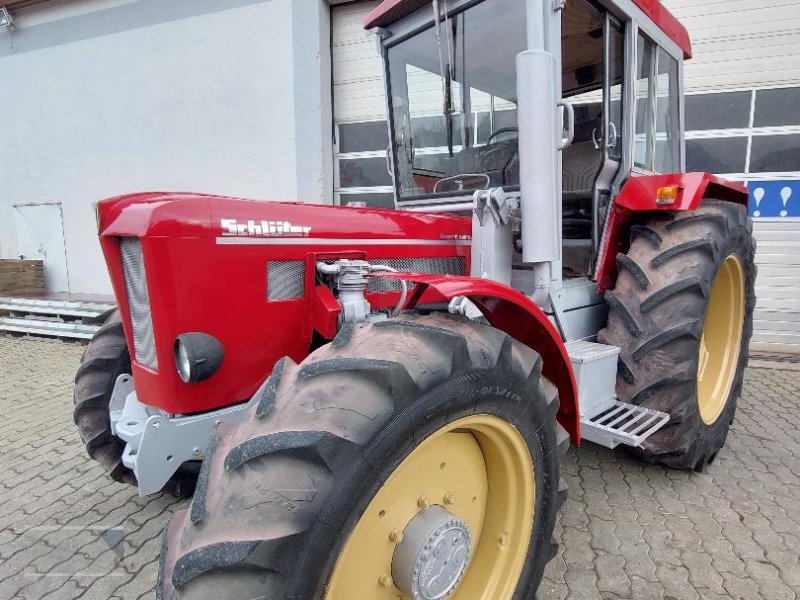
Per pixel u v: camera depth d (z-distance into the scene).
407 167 2.74
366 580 1.29
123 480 2.36
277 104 6.44
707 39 5.25
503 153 2.31
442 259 2.32
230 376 1.70
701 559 2.04
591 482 2.65
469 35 2.28
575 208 3.12
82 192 7.54
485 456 1.55
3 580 2.02
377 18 2.54
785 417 3.58
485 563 1.58
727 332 3.07
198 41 6.64
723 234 2.49
